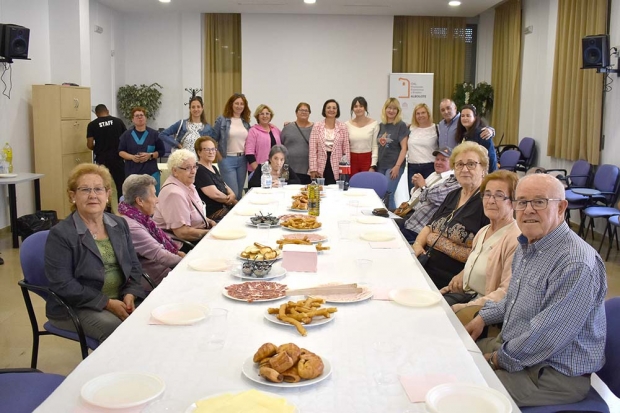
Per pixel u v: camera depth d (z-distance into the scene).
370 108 11.23
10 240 6.54
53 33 8.12
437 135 6.59
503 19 10.40
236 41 11.16
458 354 1.65
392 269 2.59
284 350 1.49
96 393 1.37
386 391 1.42
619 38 6.54
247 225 3.56
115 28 10.73
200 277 2.40
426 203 4.26
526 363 1.94
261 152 6.80
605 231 6.05
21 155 7.28
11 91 7.05
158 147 7.36
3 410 1.77
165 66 11.24
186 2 9.91
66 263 2.59
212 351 1.64
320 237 3.18
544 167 8.78
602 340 1.93
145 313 1.96
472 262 2.88
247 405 1.28
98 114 7.88
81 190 2.64
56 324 2.71
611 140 6.71
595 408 1.89
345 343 1.72
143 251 3.24
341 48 11.06
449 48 11.24
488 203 2.78
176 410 1.26
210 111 11.29
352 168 6.81
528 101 9.50
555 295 1.92
